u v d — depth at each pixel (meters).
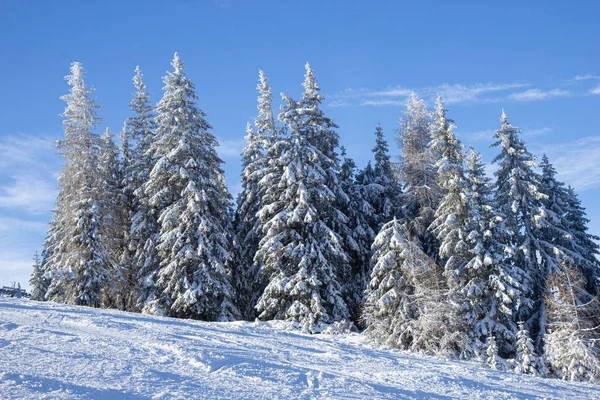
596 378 21.09
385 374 10.55
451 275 24.31
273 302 25.06
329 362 11.51
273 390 7.41
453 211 26.19
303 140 27.56
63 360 7.70
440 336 21.64
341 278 28.75
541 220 26.92
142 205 30.45
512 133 29.22
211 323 17.94
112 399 5.89
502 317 24.11
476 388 10.17
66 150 29.89
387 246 23.52
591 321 23.36
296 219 25.27
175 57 30.39
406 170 32.19
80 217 28.31
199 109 30.14
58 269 27.69
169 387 6.75
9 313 13.35
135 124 35.66
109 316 15.13
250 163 33.97
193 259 25.88
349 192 31.72
